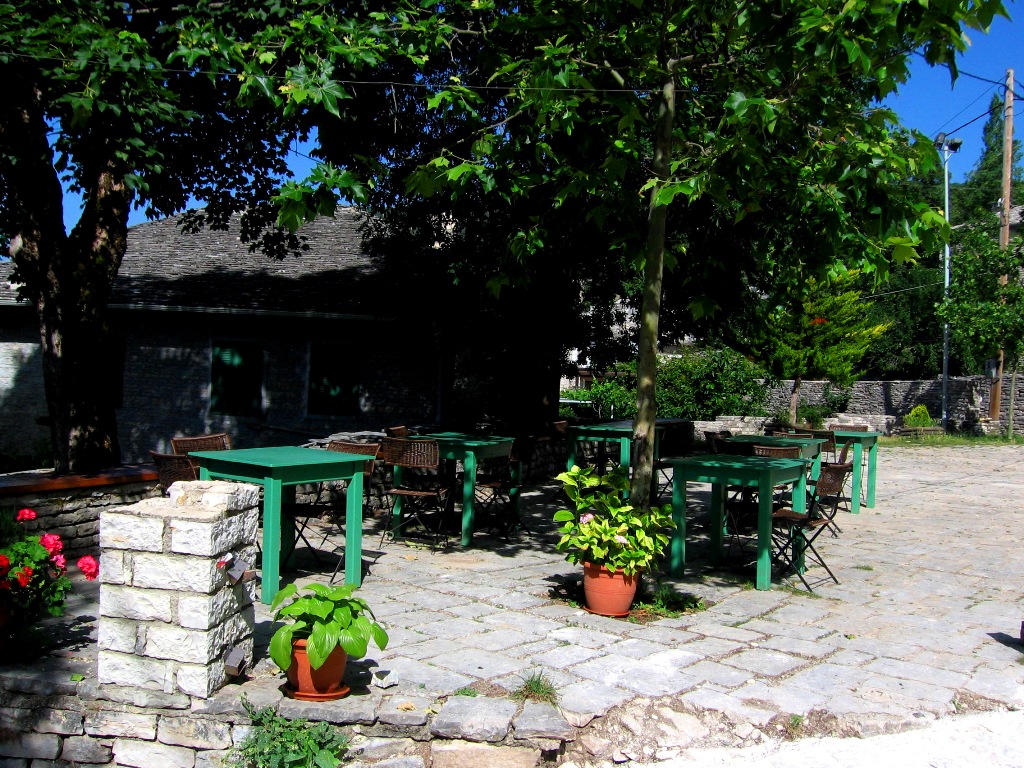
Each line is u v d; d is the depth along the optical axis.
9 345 16.72
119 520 4.14
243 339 15.83
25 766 4.24
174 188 11.55
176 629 4.06
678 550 7.14
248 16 8.15
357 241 18.38
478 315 13.09
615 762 3.92
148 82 6.96
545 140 7.03
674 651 5.06
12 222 8.19
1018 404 25.72
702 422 19.52
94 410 8.20
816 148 6.10
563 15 6.27
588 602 5.87
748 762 3.94
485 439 8.77
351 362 15.57
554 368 14.13
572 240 10.74
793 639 5.42
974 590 6.93
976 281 21.73
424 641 5.11
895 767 3.89
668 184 5.46
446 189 10.41
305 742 3.85
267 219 12.47
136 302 15.02
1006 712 4.42
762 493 6.76
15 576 4.36
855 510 11.02
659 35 6.20
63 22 6.92
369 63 6.69
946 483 14.32
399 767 3.85
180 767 4.04
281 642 3.95
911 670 4.91
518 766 3.85
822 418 25.50
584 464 14.91
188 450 7.39
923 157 5.81
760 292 13.29
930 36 4.95
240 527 4.34
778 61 5.29
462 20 7.85
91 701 4.20
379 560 7.44
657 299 6.18
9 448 16.66
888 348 34.16
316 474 5.95
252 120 10.52
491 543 8.38
